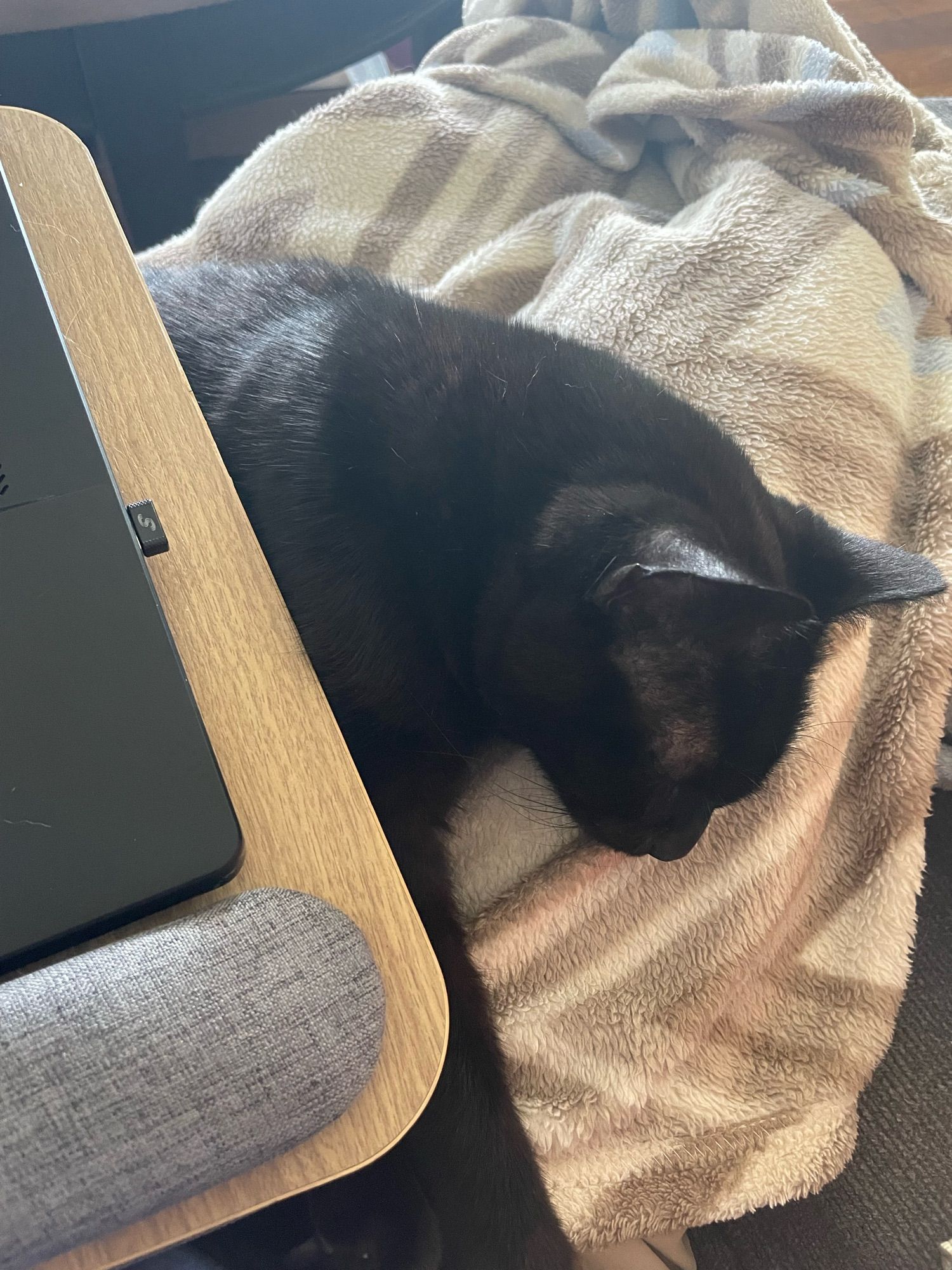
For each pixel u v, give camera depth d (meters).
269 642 0.49
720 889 0.82
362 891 0.43
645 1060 0.79
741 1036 0.84
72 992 0.35
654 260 1.03
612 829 0.75
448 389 0.76
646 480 0.71
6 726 0.42
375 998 0.39
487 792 0.81
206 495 0.53
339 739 0.46
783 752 0.75
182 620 0.49
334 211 1.17
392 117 1.20
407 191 1.19
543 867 0.79
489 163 1.21
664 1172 0.78
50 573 0.45
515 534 0.71
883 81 1.25
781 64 1.17
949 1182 0.91
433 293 1.10
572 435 0.74
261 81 1.36
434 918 0.70
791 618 0.57
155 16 1.21
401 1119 0.39
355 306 0.84
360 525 0.73
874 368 1.01
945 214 1.14
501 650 0.72
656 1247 0.82
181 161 1.43
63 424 0.49
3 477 0.48
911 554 0.75
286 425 0.76
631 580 0.55
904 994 0.99
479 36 1.32
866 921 0.89
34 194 0.65
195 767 0.41
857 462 0.96
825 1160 0.81
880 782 0.91
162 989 0.36
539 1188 0.69
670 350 0.99
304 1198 0.63
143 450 0.54
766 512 0.76
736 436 0.95
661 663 0.67
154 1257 0.54
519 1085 0.76
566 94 1.26
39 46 1.21
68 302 0.60
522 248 1.13
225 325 0.86
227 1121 0.34
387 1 1.37
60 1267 0.35
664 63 1.22
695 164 1.21
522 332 0.83
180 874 0.40
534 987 0.77
